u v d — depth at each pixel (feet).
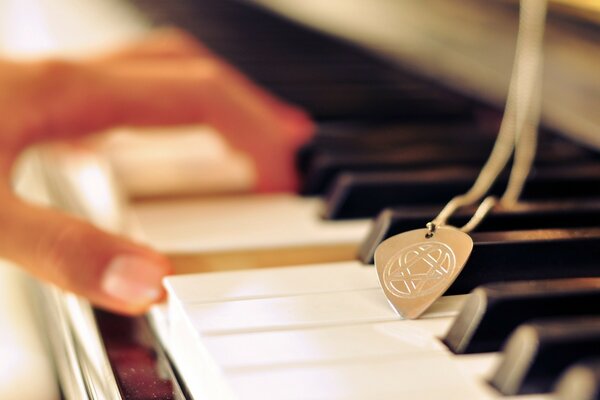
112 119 1.90
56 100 1.86
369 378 1.19
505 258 1.35
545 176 1.64
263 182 1.78
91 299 1.39
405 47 2.42
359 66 2.36
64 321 1.43
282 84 2.14
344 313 1.29
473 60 2.22
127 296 1.38
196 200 1.74
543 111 1.88
